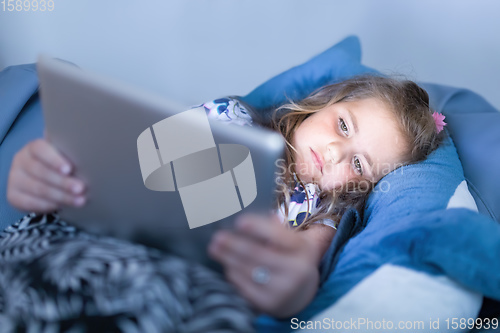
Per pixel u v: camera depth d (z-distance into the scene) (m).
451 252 0.66
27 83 1.05
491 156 1.09
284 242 0.59
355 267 0.73
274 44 2.06
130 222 0.66
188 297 0.52
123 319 0.49
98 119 0.61
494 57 1.98
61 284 0.52
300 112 1.16
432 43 2.00
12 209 0.92
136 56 2.07
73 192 0.65
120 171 0.63
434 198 0.85
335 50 1.40
